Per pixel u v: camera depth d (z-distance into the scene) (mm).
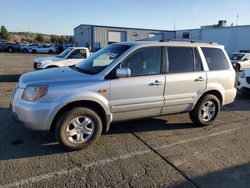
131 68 4578
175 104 5129
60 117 4094
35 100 3959
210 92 5672
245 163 4086
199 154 4344
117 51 4746
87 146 4367
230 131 5523
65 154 4152
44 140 4605
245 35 29516
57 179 3445
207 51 5574
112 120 4582
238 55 19938
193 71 5297
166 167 3869
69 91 4066
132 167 3834
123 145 4586
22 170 3623
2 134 4797
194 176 3650
